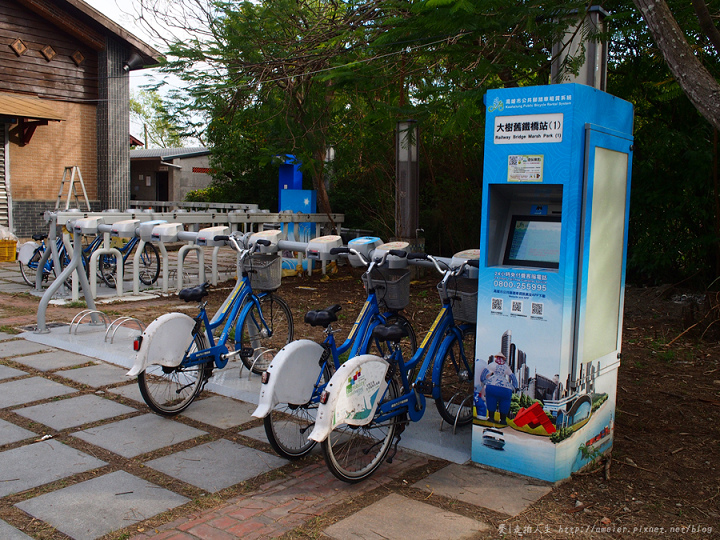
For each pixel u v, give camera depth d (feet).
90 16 49.03
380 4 20.47
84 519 9.73
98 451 12.33
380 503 10.38
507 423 11.38
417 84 22.63
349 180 41.60
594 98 10.86
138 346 13.58
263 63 25.80
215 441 12.98
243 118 31.30
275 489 10.89
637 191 26.96
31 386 16.26
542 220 11.30
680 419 14.44
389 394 12.12
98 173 53.26
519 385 11.15
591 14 13.76
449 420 13.60
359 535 9.34
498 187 11.35
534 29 15.05
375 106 24.36
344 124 31.78
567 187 10.47
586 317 11.04
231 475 11.41
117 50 52.21
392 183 37.04
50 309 26.04
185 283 32.45
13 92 48.01
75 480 11.07
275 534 9.37
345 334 22.49
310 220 35.53
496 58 17.03
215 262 31.96
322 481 11.24
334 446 12.40
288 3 26.11
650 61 22.08
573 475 11.33
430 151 35.47
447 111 19.44
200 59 26.27
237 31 26.16
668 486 11.06
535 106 10.68
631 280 29.17
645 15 11.67
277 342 20.45
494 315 11.34
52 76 50.06
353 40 22.66
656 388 16.67
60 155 51.16
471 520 9.82
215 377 17.21
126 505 10.19
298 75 26.17
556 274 10.66
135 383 16.67
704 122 25.18
